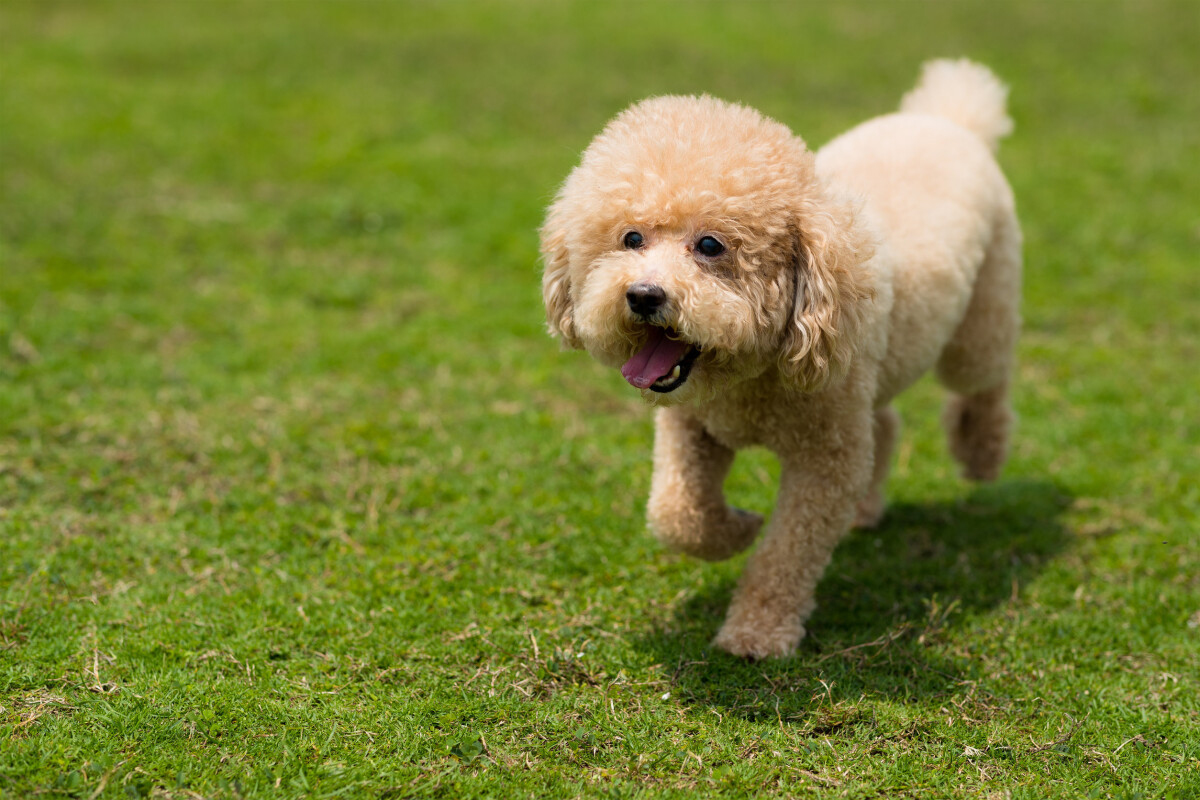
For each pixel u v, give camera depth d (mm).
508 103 10797
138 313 6016
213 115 9922
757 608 3445
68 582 3574
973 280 3998
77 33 12727
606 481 4586
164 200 7859
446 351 5887
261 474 4457
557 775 2762
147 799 2586
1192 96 11000
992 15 14688
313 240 7406
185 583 3670
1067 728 3045
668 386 3104
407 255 7281
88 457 4465
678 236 3035
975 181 4055
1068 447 5078
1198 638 3529
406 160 9016
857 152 4004
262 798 2607
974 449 4680
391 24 14211
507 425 5082
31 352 5383
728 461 3740
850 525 3549
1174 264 7238
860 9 15195
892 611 3723
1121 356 6000
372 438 4863
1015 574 3990
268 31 13414
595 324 3037
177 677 3107
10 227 7062
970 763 2885
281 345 5805
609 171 3096
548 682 3211
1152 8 14797
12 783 2572
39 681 3045
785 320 3145
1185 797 2766
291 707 3002
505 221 7836
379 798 2654
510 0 15812
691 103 3291
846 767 2840
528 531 4125
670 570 3922
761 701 3121
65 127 9250
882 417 4309
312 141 9391
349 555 3898
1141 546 4141
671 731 2982
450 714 2998
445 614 3545
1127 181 8758
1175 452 4926
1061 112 10586
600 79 11758
